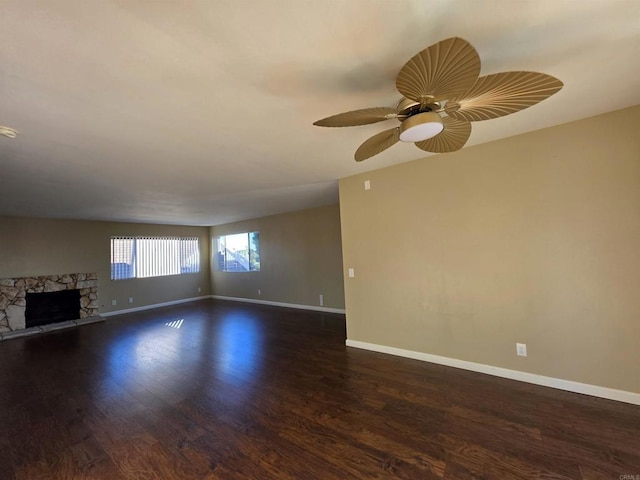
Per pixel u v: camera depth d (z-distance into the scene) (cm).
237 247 796
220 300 805
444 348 310
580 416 209
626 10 121
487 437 192
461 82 125
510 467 166
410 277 332
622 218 224
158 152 258
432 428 204
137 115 191
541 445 182
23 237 558
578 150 239
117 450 190
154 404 248
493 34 134
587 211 237
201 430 209
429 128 154
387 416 220
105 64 139
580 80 179
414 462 172
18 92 159
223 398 256
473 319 291
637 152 218
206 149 257
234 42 129
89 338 473
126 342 443
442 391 254
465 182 295
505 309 274
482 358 287
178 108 185
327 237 609
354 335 382
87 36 121
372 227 362
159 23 116
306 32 125
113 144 236
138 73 148
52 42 123
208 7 110
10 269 542
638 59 157
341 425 210
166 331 502
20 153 244
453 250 303
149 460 180
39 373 327
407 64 114
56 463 179
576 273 241
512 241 270
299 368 318
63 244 604
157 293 745
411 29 127
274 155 283
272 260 707
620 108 222
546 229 254
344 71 154
